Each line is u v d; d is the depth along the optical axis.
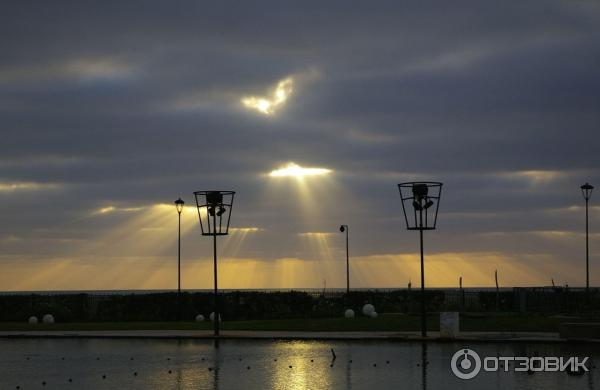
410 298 58.28
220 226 40.03
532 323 42.78
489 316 46.88
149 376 24.72
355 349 32.94
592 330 34.47
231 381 23.42
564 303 53.41
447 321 36.28
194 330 43.66
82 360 29.50
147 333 41.22
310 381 23.36
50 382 23.61
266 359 29.30
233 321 53.16
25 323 54.59
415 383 22.92
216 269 39.88
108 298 59.03
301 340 37.53
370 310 51.78
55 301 58.88
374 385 22.47
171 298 58.62
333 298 59.25
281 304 58.69
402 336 37.19
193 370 26.12
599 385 22.42
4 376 25.00
